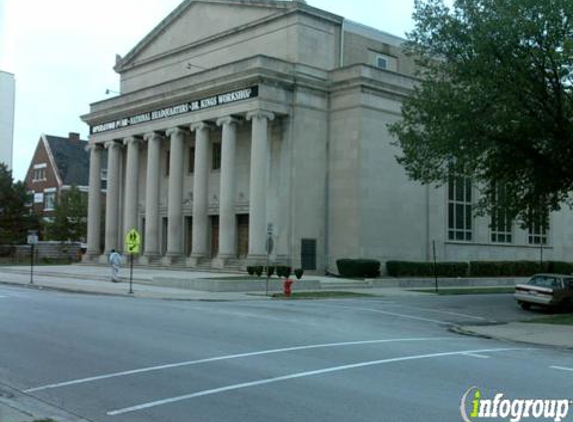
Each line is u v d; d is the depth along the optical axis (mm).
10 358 11625
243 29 47438
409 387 9539
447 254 46875
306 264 41938
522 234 53219
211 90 43562
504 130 26156
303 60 43438
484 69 24859
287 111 42062
